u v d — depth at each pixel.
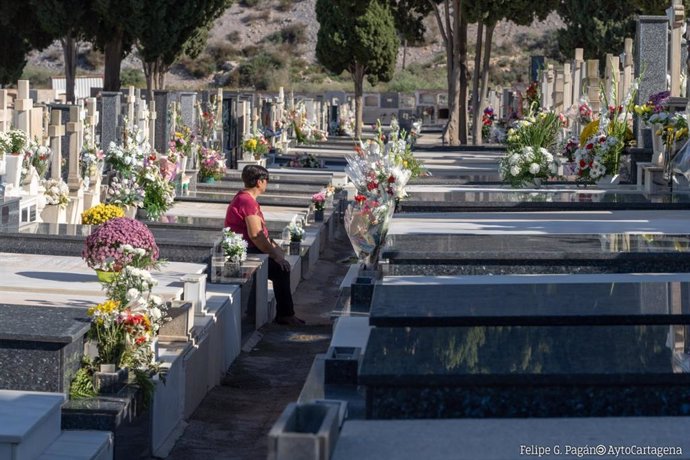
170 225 13.23
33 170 13.21
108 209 12.38
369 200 9.94
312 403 4.81
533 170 13.96
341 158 29.64
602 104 15.69
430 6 37.28
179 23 37.69
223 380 9.57
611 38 40.44
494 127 32.34
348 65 47.09
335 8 46.47
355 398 5.84
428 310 6.32
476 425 4.97
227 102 26.62
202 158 20.09
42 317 7.09
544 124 15.70
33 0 37.38
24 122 14.01
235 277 11.05
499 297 6.70
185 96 22.05
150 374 7.25
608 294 6.75
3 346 6.62
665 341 5.75
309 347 11.04
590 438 4.73
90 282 9.12
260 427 8.09
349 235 10.00
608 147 14.23
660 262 8.24
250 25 83.50
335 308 7.97
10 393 6.49
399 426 4.96
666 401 5.17
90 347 7.03
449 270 8.34
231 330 10.13
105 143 17.33
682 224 10.45
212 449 7.52
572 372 5.16
